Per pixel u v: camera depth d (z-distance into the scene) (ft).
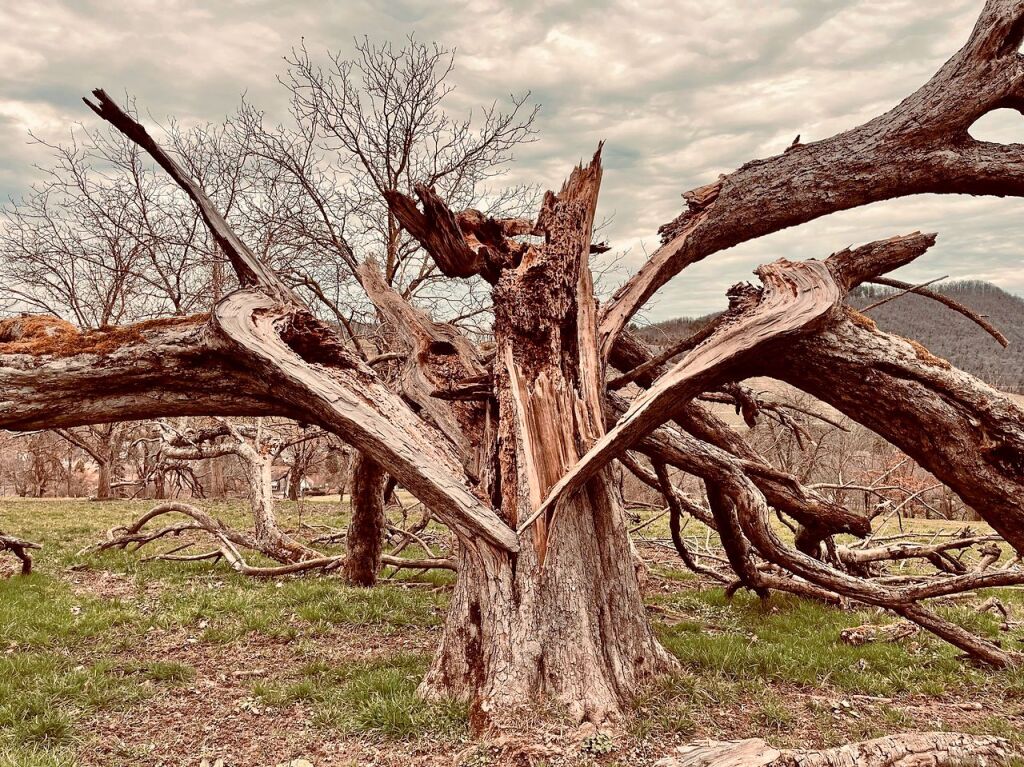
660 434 23.02
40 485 131.34
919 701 18.26
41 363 17.44
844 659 21.24
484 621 16.44
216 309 17.54
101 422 18.90
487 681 15.61
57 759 13.58
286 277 45.39
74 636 22.48
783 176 22.52
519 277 19.35
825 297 17.15
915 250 19.71
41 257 62.44
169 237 52.39
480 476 19.25
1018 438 16.85
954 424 17.34
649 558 45.96
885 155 21.93
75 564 35.96
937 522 71.97
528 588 16.34
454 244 20.49
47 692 17.10
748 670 19.94
